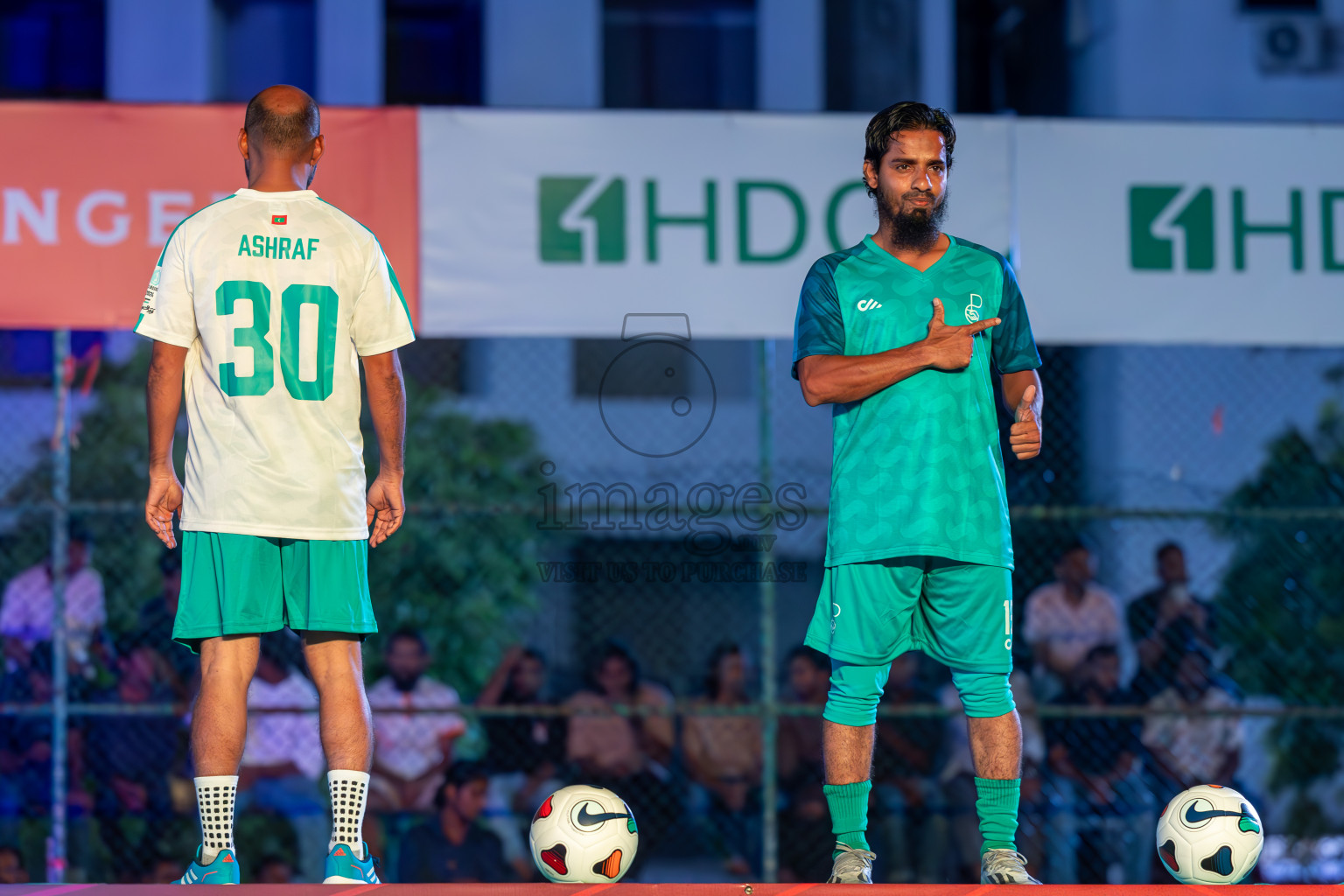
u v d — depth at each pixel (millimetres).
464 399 28328
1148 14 33438
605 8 35438
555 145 17156
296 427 9148
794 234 17281
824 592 9820
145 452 26359
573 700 20406
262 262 9164
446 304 17016
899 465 9430
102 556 23484
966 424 9484
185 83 33812
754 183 17281
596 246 17156
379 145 17016
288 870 19469
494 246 17078
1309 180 17609
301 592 9250
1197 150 17531
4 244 16422
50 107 16531
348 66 34156
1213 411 25766
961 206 17344
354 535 9328
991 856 9281
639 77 35562
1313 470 25547
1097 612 20797
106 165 16562
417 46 35000
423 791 20094
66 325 16438
